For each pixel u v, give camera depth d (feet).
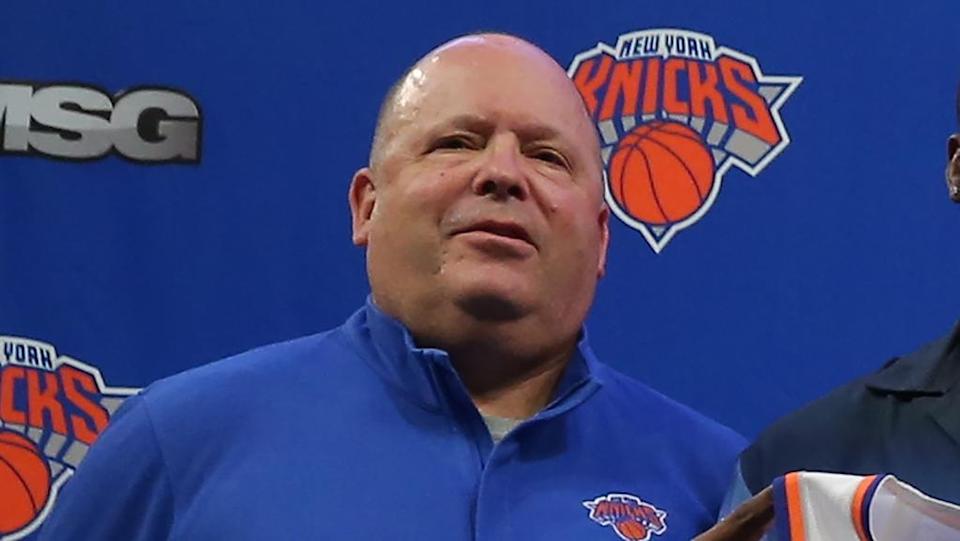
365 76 12.13
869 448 7.87
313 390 8.32
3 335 11.78
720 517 8.23
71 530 8.22
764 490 7.18
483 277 8.12
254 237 11.94
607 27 12.11
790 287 11.75
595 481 8.27
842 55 11.97
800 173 11.86
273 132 12.05
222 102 12.07
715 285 11.78
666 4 12.11
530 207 8.25
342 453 8.00
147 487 8.10
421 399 8.23
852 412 8.03
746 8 12.06
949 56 11.92
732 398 11.67
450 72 8.56
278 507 7.75
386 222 8.46
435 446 8.10
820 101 11.93
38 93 12.05
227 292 11.89
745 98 11.98
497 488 7.95
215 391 8.27
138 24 12.14
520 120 8.39
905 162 11.82
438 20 12.19
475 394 8.62
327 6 12.20
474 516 7.84
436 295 8.25
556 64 8.92
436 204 8.25
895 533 6.79
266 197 11.98
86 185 11.98
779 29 12.03
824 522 6.88
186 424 8.14
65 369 11.78
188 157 12.01
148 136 12.04
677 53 12.06
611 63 12.09
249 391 8.28
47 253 11.89
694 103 11.99
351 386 8.35
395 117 8.64
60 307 11.84
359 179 9.06
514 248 8.16
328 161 12.03
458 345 8.39
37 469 11.69
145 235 11.93
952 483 7.63
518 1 12.18
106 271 11.89
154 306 11.85
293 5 12.19
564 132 8.52
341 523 7.72
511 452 8.09
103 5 12.17
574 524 7.98
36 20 12.13
